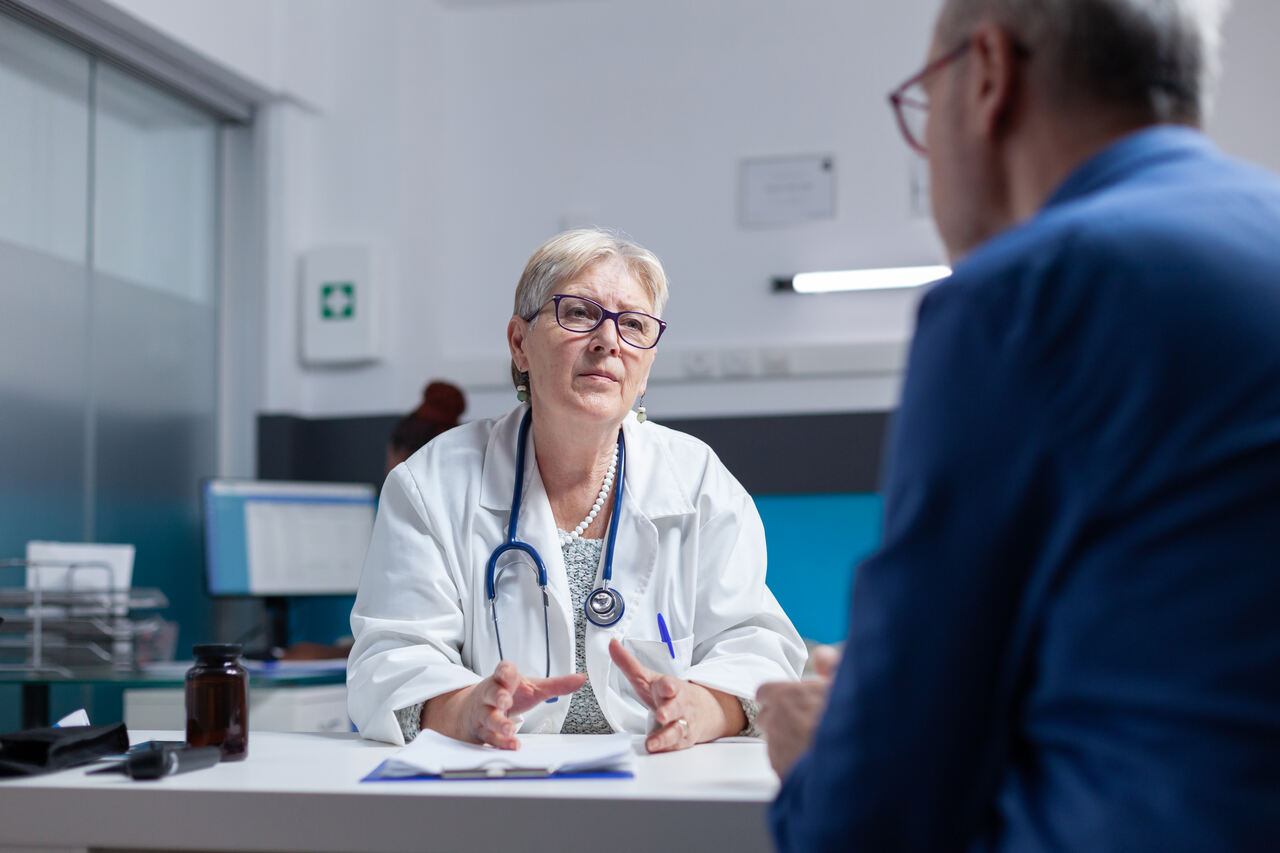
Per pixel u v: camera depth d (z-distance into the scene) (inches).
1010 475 25.5
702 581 62.4
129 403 157.8
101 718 146.9
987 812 26.7
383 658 55.0
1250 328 24.4
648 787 39.6
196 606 168.4
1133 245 25.4
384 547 60.2
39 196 143.8
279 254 169.9
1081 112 28.7
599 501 63.3
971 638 25.8
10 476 138.6
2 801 41.1
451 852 38.2
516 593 59.4
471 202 175.6
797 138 164.9
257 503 145.2
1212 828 22.9
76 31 142.9
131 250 159.0
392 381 170.2
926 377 26.8
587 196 171.3
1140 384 24.4
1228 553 23.6
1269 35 151.9
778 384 161.3
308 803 38.9
